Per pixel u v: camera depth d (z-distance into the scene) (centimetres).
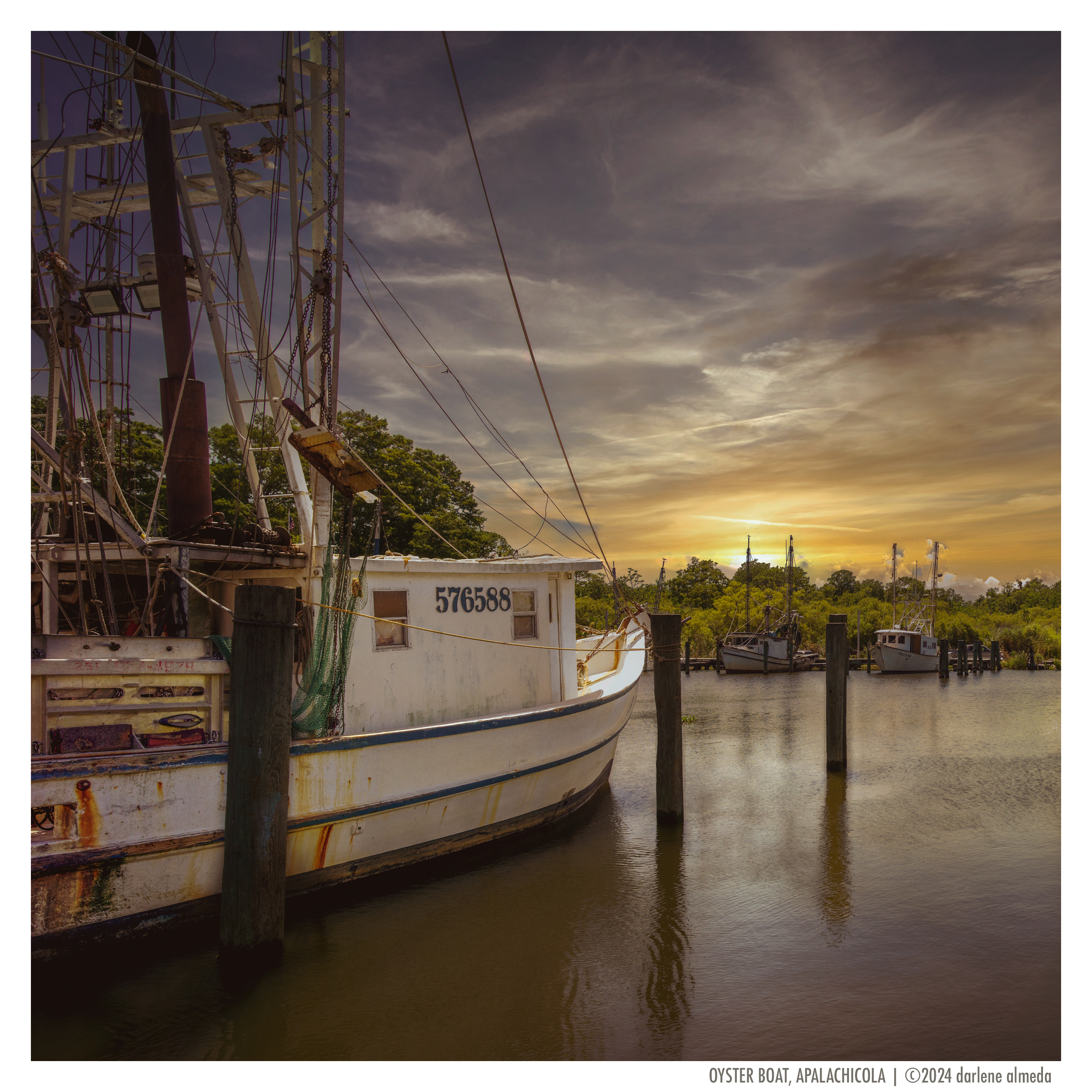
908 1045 623
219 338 1174
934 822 1227
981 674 4275
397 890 937
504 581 1103
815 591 7831
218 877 752
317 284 928
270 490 2309
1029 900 913
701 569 7469
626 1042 625
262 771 704
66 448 826
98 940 690
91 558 901
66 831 672
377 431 3047
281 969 725
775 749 1861
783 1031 643
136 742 724
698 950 788
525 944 796
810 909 888
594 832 1173
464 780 977
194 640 764
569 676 1212
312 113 1033
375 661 951
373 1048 613
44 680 689
